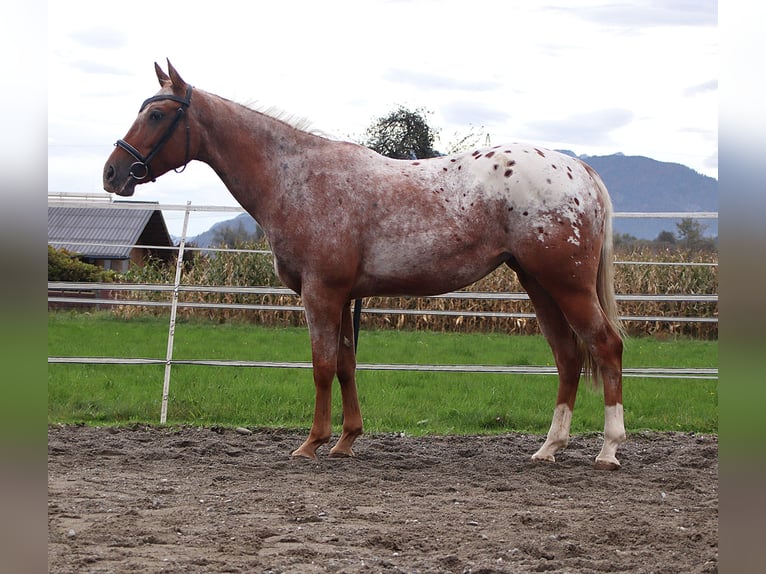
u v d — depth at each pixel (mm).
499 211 5824
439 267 5879
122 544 3729
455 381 10609
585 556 3691
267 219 6059
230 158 6113
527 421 8125
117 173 6086
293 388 9469
